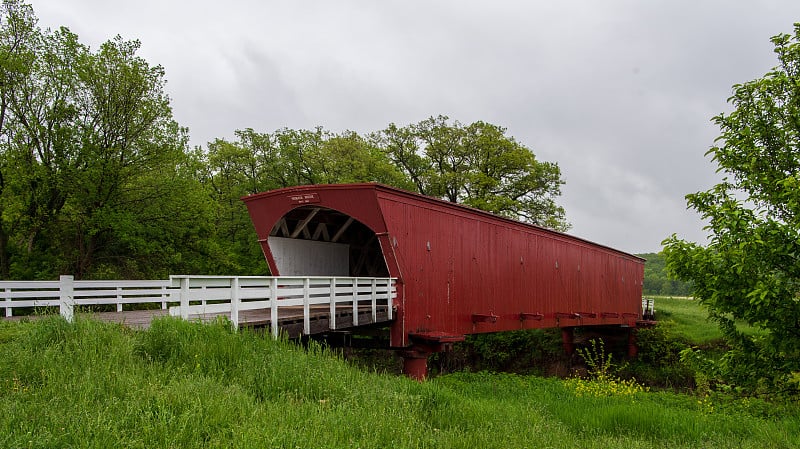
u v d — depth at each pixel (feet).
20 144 64.59
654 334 92.58
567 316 71.67
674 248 34.73
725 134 35.78
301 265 50.06
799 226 29.12
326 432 16.92
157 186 74.38
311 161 99.50
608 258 88.53
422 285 45.91
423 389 26.89
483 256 54.95
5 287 41.16
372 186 40.88
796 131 34.22
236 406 18.52
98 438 14.73
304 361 26.09
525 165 118.01
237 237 100.32
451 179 116.67
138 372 20.80
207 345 24.50
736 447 23.44
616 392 41.60
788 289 31.17
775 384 34.32
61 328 24.59
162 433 15.38
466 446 18.72
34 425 15.38
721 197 34.88
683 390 73.82
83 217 66.28
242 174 103.91
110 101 68.95
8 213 61.46
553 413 30.55
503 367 92.12
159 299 48.62
